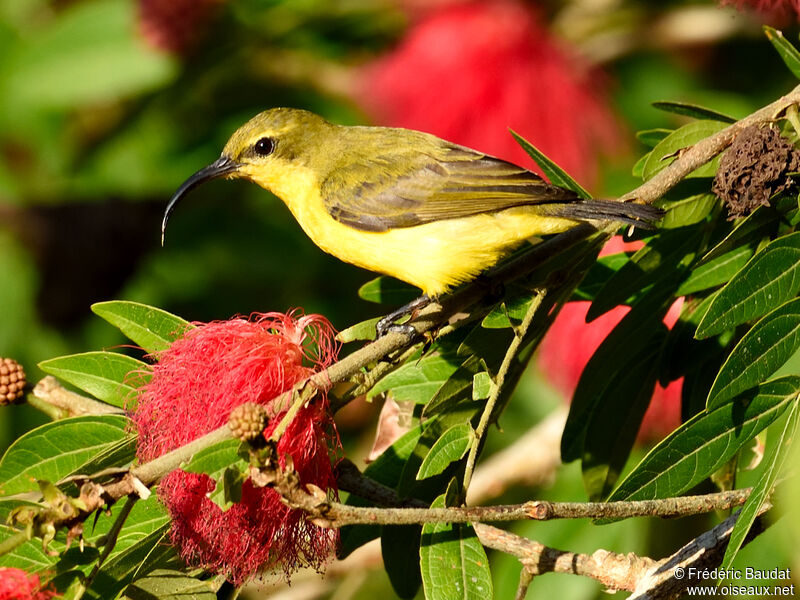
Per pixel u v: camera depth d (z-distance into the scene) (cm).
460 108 1355
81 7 1413
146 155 1460
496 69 1366
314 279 1509
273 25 1435
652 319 911
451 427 798
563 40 1452
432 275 1001
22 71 1403
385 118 1384
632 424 955
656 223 882
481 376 825
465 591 746
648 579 780
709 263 903
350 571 1250
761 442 955
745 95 1526
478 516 698
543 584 1202
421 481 845
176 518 776
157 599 775
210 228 1521
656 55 1563
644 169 913
